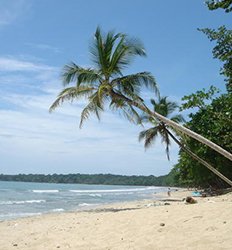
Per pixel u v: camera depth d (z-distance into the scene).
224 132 24.91
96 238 9.09
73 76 20.88
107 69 20.44
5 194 59.66
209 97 19.67
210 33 9.77
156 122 31.56
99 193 74.19
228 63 9.91
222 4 7.97
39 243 9.35
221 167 34.12
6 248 9.01
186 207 11.56
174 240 7.50
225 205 10.57
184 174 62.94
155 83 20.72
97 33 20.50
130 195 63.12
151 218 10.40
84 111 21.80
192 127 28.53
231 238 6.93
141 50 20.41
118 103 20.94
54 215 20.55
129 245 7.77
